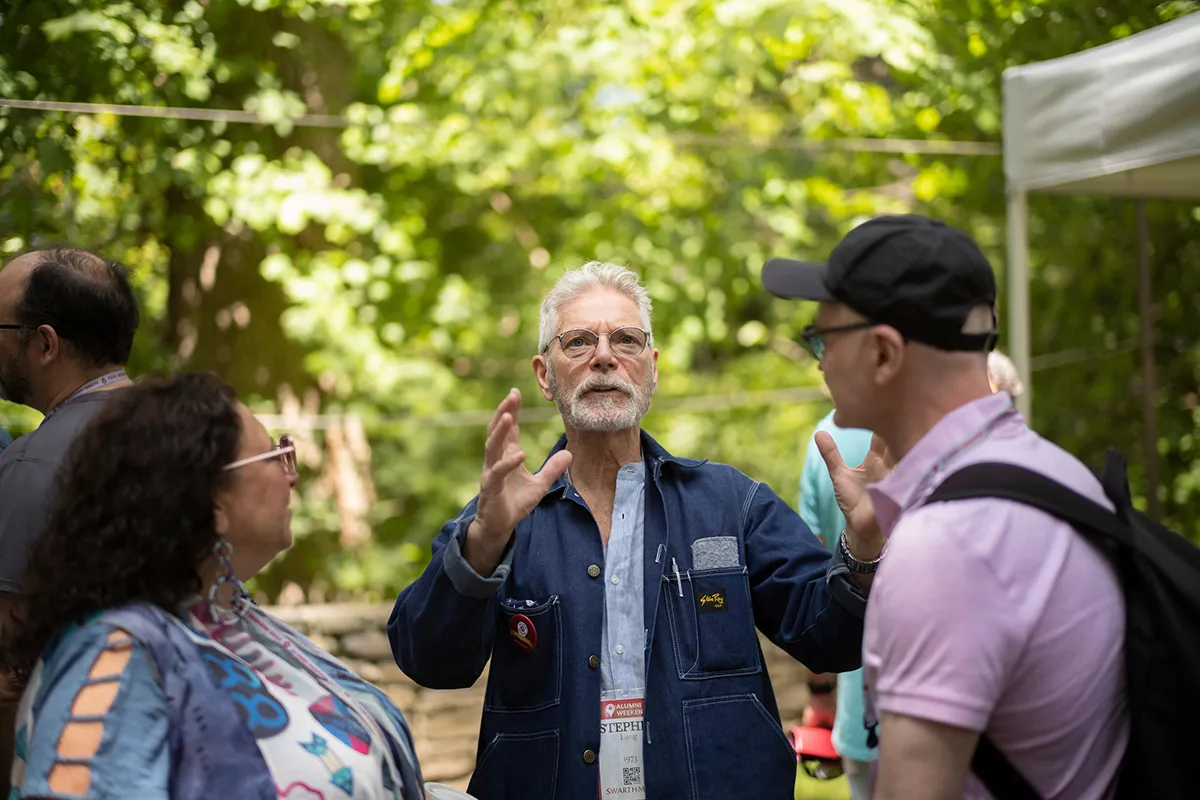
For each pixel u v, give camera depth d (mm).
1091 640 1284
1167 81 2867
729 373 9133
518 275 8477
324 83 6387
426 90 6992
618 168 6926
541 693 2006
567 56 6547
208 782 1354
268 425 6098
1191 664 1261
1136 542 1315
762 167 7586
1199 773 1261
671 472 2178
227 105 6023
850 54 6348
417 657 1921
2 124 4840
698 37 6398
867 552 1848
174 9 5762
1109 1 5465
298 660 1625
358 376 6480
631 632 2041
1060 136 3184
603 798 1953
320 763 1463
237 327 6332
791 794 2002
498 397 8305
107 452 1437
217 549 1504
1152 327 5133
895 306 1375
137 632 1368
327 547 6461
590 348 2139
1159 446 5168
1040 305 5766
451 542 1860
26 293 2201
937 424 1400
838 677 2996
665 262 7738
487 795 2002
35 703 1385
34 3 5027
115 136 5441
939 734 1250
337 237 6281
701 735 1969
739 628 2043
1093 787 1298
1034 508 1311
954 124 6586
